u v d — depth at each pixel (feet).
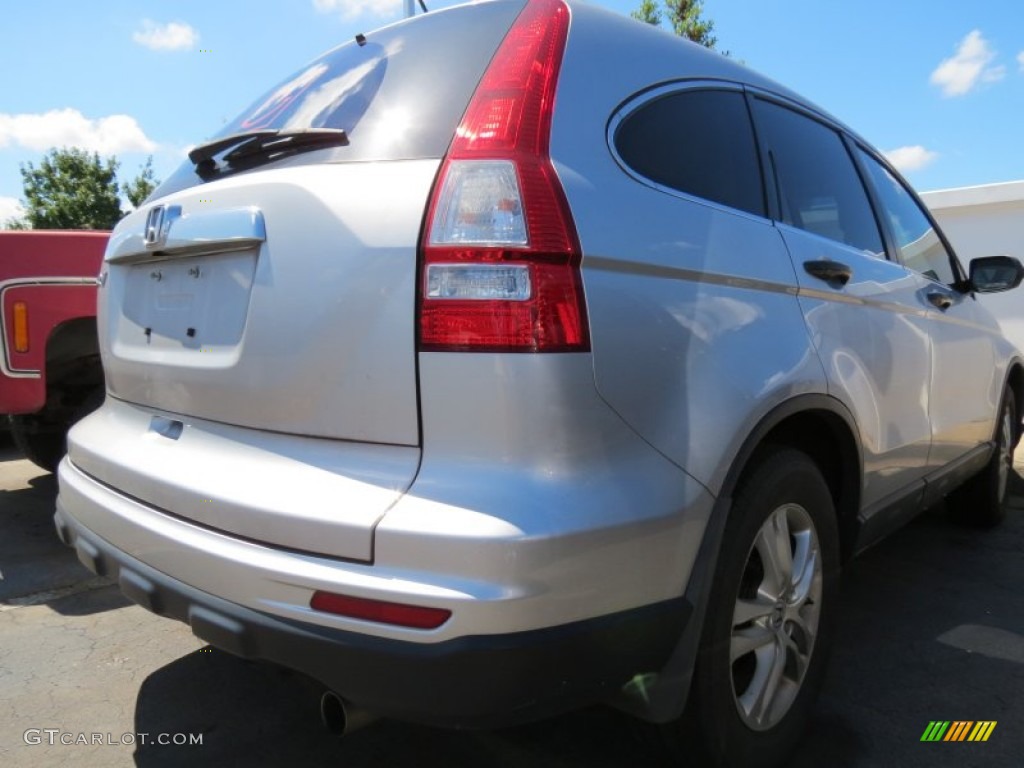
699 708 6.22
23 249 12.84
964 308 12.37
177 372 6.83
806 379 7.09
